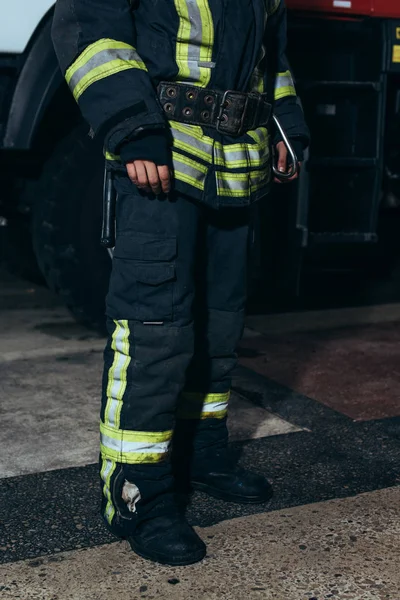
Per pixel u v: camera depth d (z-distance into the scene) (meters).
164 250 2.34
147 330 2.37
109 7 2.25
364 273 6.15
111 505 2.50
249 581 2.27
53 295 5.47
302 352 4.31
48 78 3.85
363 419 3.46
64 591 2.22
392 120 4.75
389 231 5.74
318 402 3.63
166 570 2.32
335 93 4.43
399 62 4.46
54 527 2.56
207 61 2.35
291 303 5.30
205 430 2.76
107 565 2.35
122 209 2.38
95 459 3.04
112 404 2.45
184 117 2.35
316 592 2.22
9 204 4.49
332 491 2.81
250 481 2.72
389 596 2.21
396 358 4.24
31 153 4.36
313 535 2.51
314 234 4.48
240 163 2.43
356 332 4.70
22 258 5.24
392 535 2.52
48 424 3.34
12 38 3.86
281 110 2.74
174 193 2.34
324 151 4.45
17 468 2.95
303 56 4.45
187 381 2.71
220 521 2.59
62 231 4.16
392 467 3.02
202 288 2.60
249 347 4.38
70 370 3.98
